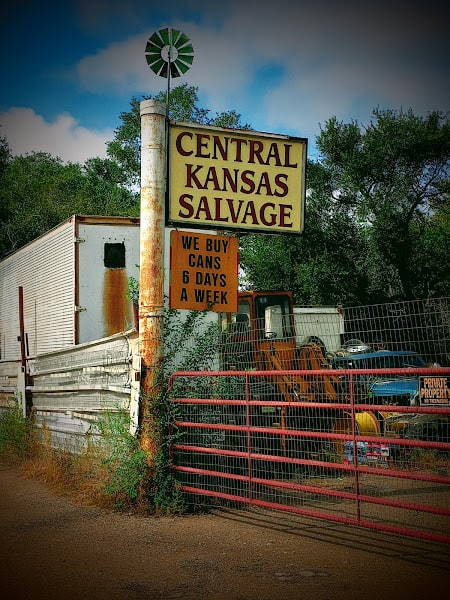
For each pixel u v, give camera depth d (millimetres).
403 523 6562
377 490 8117
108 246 12141
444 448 5180
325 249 28031
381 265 28500
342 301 27938
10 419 11992
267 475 8328
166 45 8359
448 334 7445
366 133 28688
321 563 5297
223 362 9156
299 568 5176
